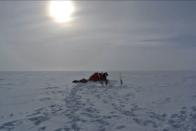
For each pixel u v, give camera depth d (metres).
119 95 12.09
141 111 8.85
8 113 8.12
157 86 16.05
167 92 13.23
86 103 9.91
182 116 8.15
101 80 17.91
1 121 7.21
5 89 13.81
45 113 8.20
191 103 10.12
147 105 9.87
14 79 21.84
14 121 7.23
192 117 8.00
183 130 6.75
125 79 22.38
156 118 7.95
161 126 7.13
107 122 7.41
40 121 7.29
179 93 12.82
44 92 12.62
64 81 19.69
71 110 8.67
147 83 18.14
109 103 10.07
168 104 10.07
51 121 7.33
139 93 12.85
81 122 7.32
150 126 7.12
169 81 19.86
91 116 7.99
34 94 11.95
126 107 9.44
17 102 9.91
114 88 14.66
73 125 7.02
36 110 8.59
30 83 17.62
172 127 7.03
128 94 12.45
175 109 9.15
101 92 12.87
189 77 24.67
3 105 9.33
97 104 9.80
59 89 13.84
